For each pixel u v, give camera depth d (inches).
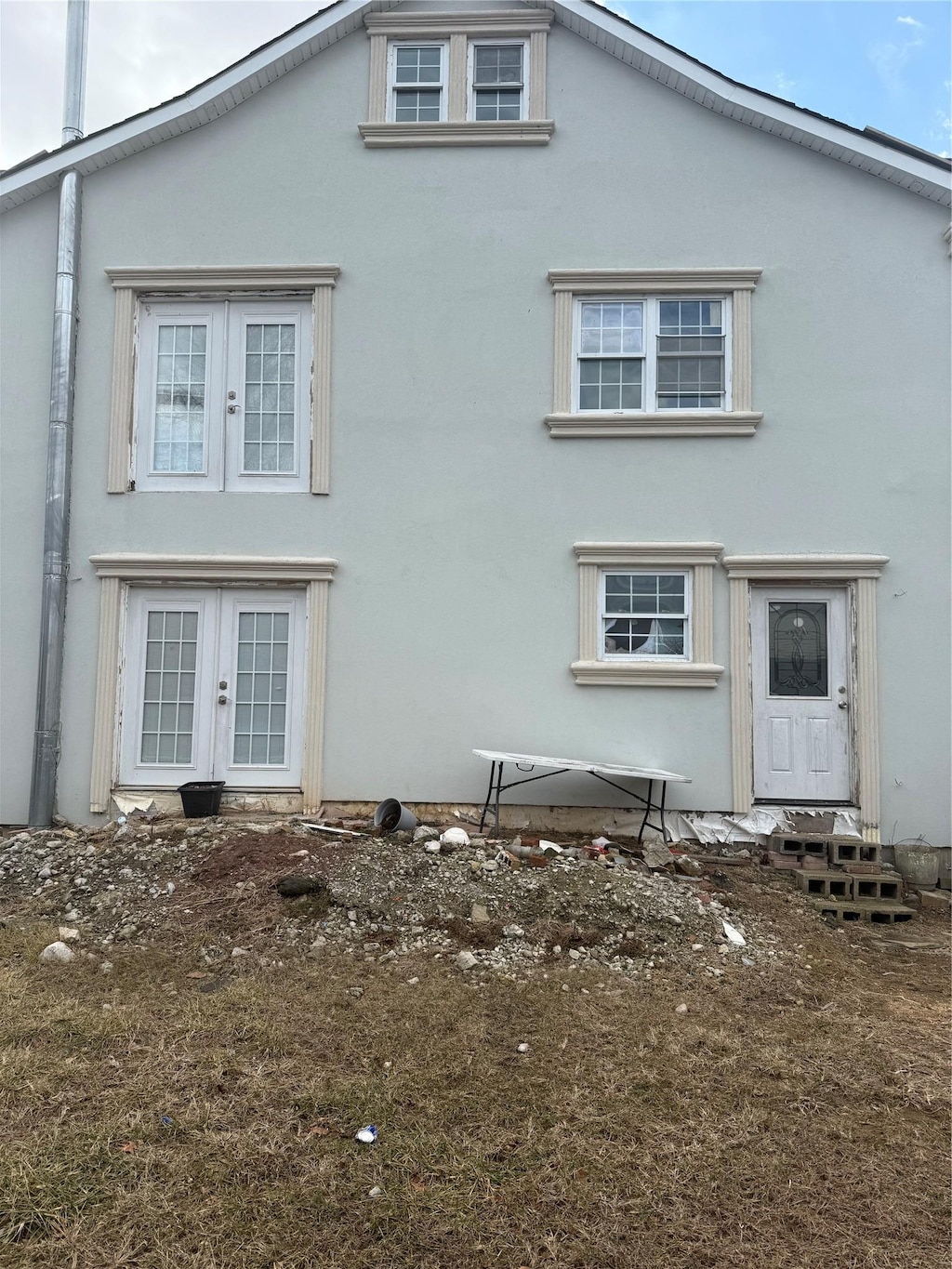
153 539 305.4
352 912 206.4
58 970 180.1
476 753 277.4
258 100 315.9
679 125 306.2
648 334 305.3
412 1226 103.6
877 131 297.0
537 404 302.8
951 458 292.4
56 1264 95.8
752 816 287.6
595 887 220.1
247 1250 98.6
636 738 292.2
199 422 312.2
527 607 297.9
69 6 335.9
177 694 304.5
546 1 305.7
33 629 303.9
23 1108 125.0
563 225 306.5
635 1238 103.5
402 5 312.7
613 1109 131.4
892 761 285.9
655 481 298.7
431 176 310.7
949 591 289.0
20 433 310.8
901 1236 106.0
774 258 301.4
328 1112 127.6
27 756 299.3
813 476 295.1
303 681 301.9
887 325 297.4
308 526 304.0
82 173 315.3
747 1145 124.2
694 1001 175.6
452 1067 142.4
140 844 251.4
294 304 313.9
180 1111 126.1
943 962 213.5
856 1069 149.9
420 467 303.6
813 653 297.0
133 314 311.7
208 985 175.0
